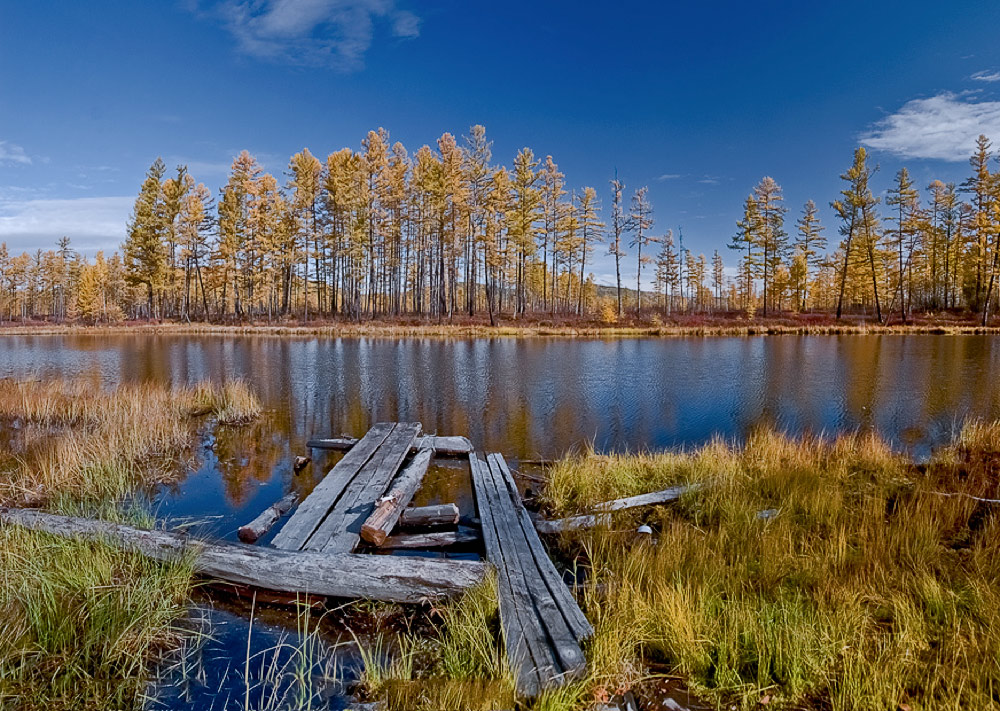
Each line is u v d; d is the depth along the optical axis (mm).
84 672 2914
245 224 44781
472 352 24453
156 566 4090
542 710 2609
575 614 3363
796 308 53750
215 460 8086
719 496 5773
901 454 7766
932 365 18812
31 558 3943
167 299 54625
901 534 4488
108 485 6430
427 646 3299
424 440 8883
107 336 36062
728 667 2994
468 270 45844
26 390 12094
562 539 4961
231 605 3857
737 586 3727
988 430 8375
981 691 2639
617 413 11586
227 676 3025
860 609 3363
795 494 5781
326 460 8141
